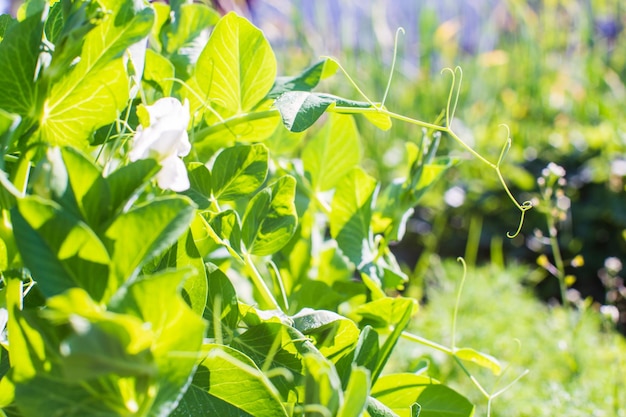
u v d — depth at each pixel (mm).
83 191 605
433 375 1731
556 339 1981
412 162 1217
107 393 566
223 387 751
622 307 3053
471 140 4238
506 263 3695
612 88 4699
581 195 3740
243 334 840
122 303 536
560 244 3635
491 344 1979
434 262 3098
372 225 1277
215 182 926
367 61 4746
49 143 732
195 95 965
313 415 643
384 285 1211
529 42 4875
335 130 1291
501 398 1679
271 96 1021
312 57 4664
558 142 4098
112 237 581
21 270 655
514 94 4980
